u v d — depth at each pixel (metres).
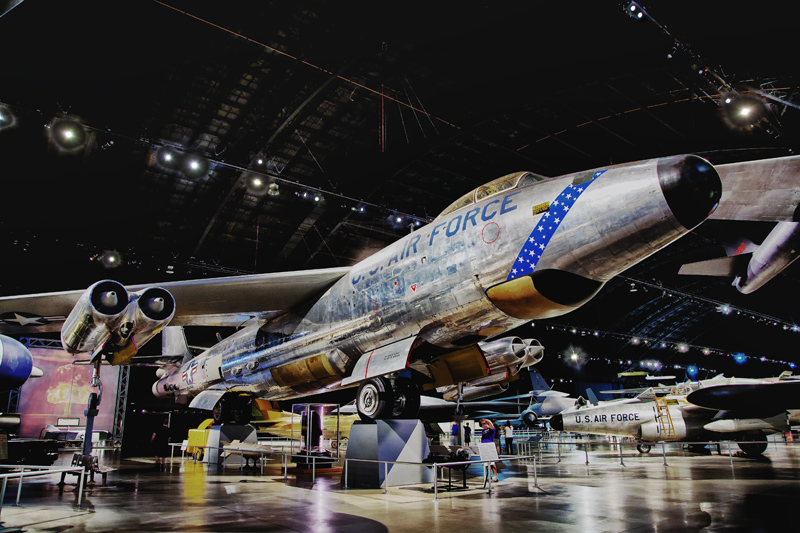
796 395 14.17
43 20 17.03
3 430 10.61
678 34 17.95
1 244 22.78
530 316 7.64
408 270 8.54
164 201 24.70
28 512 6.72
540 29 19.95
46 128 19.61
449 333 8.38
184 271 27.48
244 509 6.87
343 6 18.36
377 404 8.94
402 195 27.95
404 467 9.15
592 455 19.12
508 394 38.28
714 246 34.81
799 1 16.36
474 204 8.25
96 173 22.55
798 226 9.48
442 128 23.91
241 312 11.02
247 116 21.84
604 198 6.68
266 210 26.50
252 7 17.92
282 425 19.03
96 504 7.35
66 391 23.14
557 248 6.93
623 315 46.09
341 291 9.86
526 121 23.94
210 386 13.59
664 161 6.44
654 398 18.12
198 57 19.23
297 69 20.22
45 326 11.52
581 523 5.85
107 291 8.16
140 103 20.52
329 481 9.96
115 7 17.17
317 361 10.16
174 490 8.75
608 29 19.27
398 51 20.38
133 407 24.84
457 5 18.80
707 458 16.64
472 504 7.22
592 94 22.08
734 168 9.23
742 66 18.95
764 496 7.88
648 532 5.38
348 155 25.28
